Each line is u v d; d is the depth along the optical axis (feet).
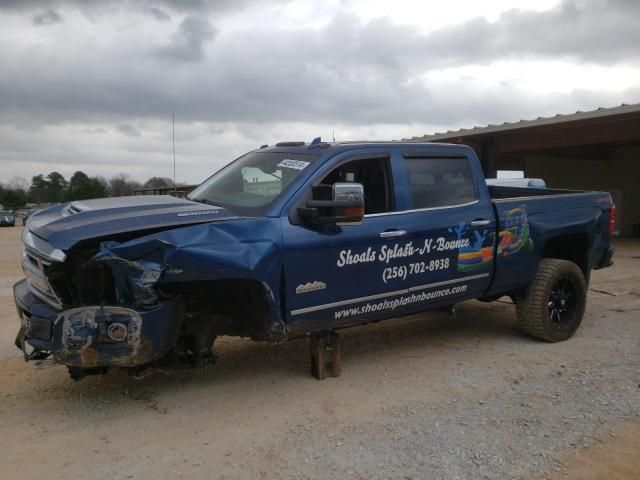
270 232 13.97
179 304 13.41
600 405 14.17
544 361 17.71
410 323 22.85
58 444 12.54
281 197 14.65
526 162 81.05
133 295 12.80
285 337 14.82
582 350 18.75
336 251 14.99
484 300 21.48
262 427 13.32
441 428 13.14
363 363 17.87
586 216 21.13
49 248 12.46
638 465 11.41
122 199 15.79
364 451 12.12
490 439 12.57
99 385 15.96
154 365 14.19
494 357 18.29
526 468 11.35
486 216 18.22
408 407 14.37
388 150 16.80
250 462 11.72
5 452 12.21
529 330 19.72
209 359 14.78
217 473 11.30
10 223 160.97
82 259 13.00
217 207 14.78
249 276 13.44
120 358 12.66
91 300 13.11
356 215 14.38
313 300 14.76
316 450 12.19
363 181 16.31
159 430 13.20
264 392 15.46
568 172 76.84
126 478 11.15
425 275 16.89
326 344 16.40
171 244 12.48
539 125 54.54
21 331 14.16
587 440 12.45
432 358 18.29
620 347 18.80
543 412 13.88
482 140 64.85
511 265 18.84
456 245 17.48
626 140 52.34
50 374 16.87
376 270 15.83
